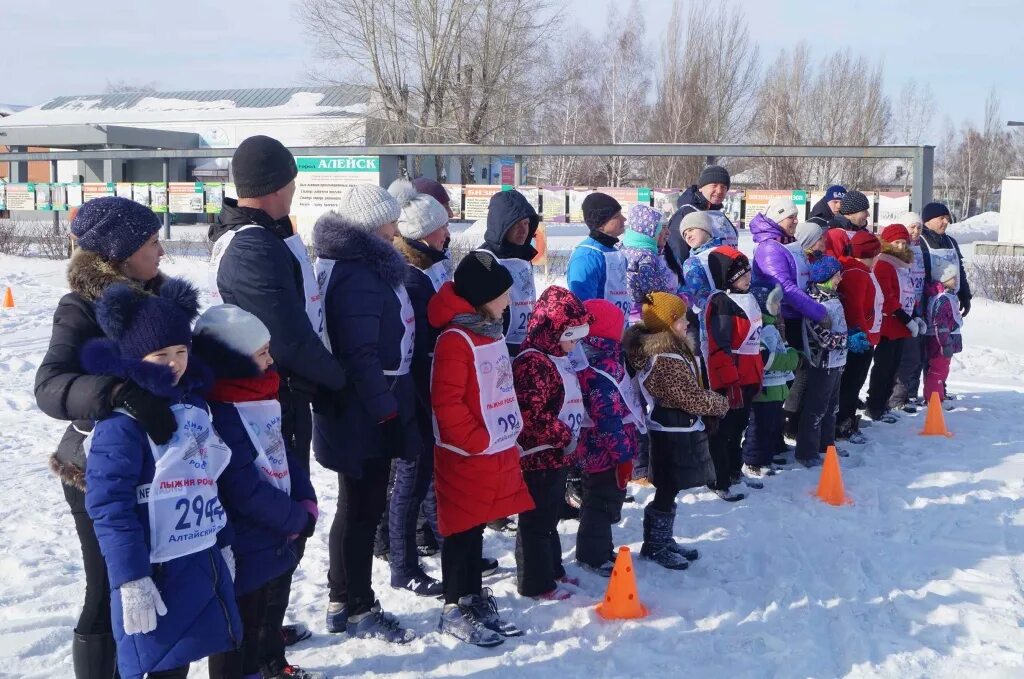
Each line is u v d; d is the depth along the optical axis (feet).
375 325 12.26
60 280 59.31
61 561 15.78
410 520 14.89
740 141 148.36
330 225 12.50
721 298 19.25
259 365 10.03
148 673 9.20
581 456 15.56
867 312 23.52
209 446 9.46
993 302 50.31
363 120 115.65
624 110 150.10
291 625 13.23
